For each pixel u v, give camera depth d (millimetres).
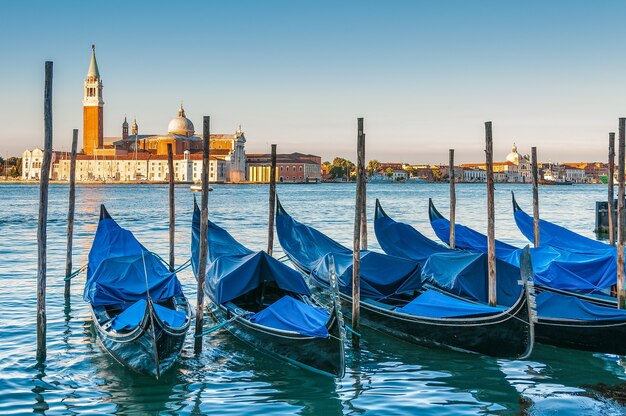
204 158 20859
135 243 26969
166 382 18062
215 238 28656
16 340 21625
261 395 17203
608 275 24859
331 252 28359
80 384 17844
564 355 20297
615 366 19391
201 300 20469
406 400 16875
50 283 31500
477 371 19016
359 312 22000
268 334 19703
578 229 62188
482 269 23328
